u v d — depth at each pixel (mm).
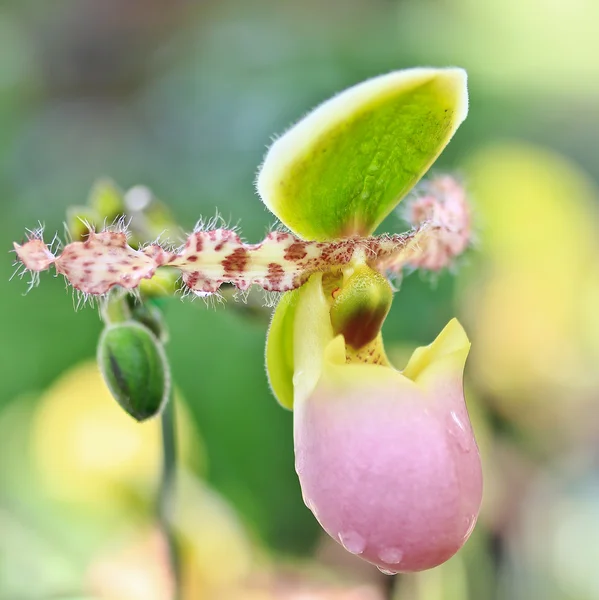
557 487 566
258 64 695
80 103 889
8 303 583
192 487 442
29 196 668
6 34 899
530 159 677
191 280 354
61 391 490
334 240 358
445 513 341
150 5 918
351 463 343
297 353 358
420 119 348
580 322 614
